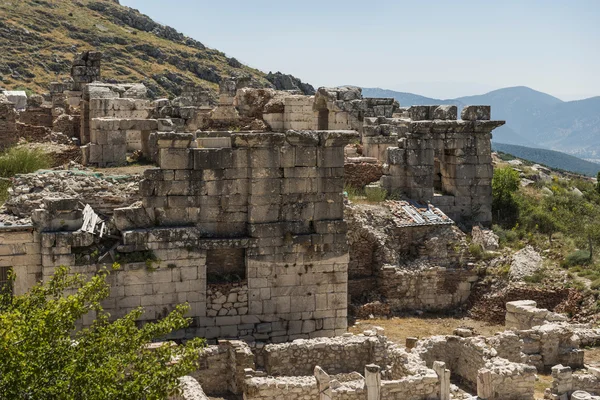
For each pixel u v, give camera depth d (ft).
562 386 88.17
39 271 93.86
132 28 458.91
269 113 165.89
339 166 104.78
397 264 123.54
